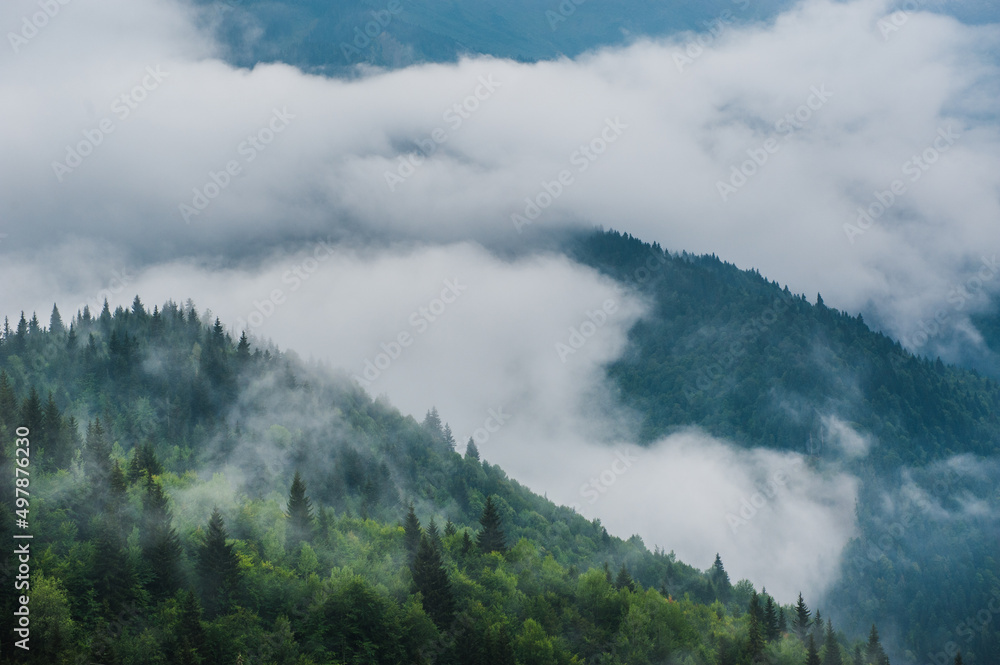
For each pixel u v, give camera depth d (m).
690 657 153.62
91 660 111.94
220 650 119.81
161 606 125.00
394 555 163.25
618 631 155.25
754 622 163.88
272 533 151.12
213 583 131.00
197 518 153.75
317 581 139.25
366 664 130.50
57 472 150.25
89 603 121.19
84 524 138.00
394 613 137.50
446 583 146.25
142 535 136.75
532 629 142.12
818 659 158.25
